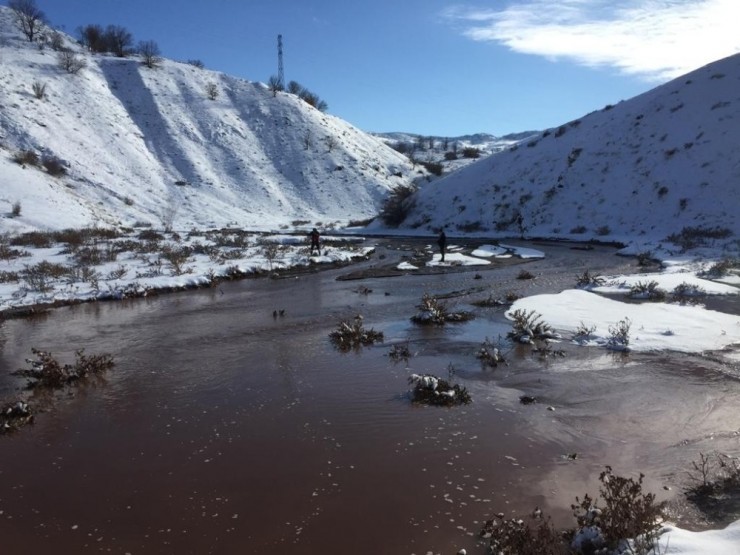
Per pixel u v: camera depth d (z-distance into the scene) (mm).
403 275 20750
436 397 7688
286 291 17562
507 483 5488
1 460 6297
